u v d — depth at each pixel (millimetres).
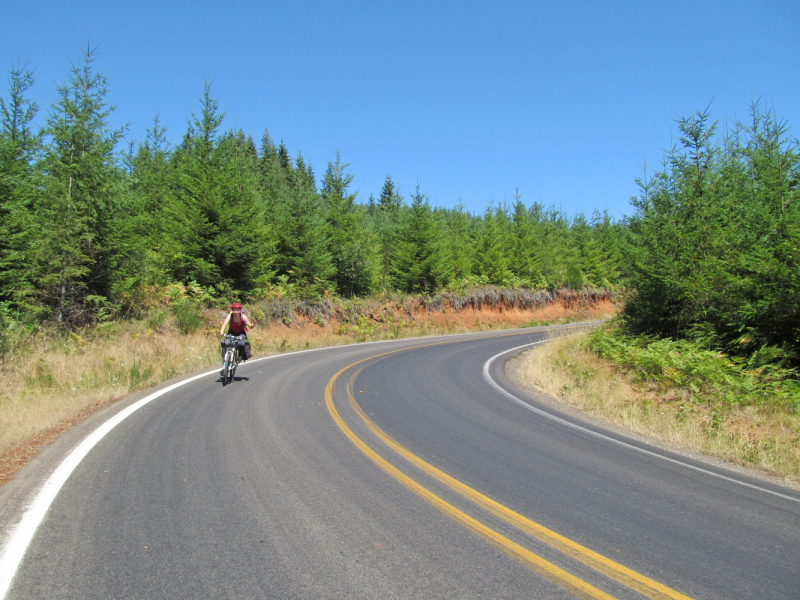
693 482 5641
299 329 20703
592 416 9203
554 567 3543
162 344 12859
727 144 15039
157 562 3311
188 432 6340
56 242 12188
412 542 3795
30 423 6266
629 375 12383
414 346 19953
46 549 3400
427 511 4375
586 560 3674
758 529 4410
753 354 11180
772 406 9000
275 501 4395
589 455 6469
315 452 5812
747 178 13555
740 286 11703
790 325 10906
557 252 45750
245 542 3648
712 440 7508
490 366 15102
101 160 13117
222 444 5914
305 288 23875
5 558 3254
